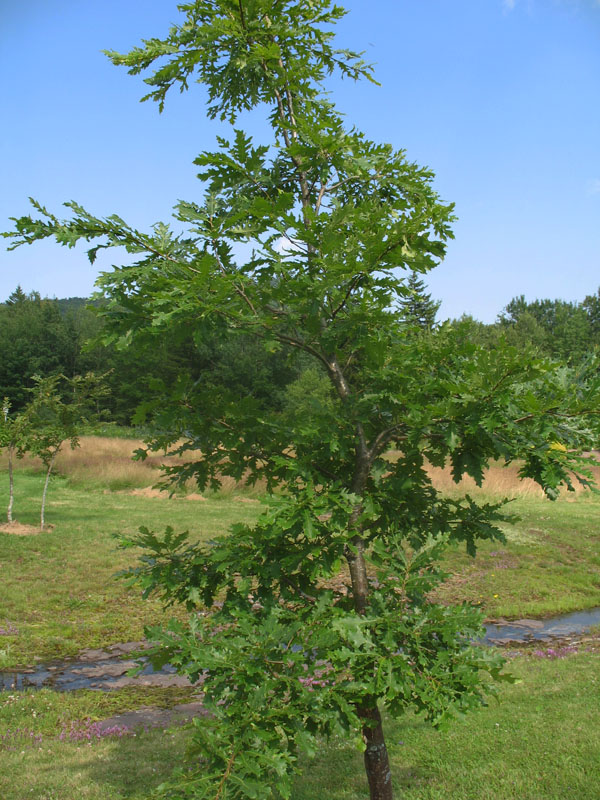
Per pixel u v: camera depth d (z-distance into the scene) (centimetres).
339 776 495
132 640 913
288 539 342
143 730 622
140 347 332
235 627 309
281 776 245
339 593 366
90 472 2466
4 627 938
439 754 522
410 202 386
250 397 353
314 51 406
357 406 354
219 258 341
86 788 479
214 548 348
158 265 320
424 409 326
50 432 1614
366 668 305
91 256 321
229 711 266
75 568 1255
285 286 326
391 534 370
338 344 366
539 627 994
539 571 1327
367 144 379
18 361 5909
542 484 322
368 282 325
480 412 302
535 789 451
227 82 387
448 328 363
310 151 354
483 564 1365
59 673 794
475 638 325
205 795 243
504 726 567
